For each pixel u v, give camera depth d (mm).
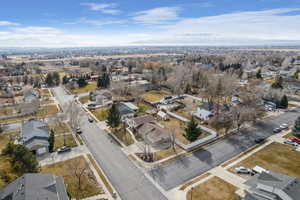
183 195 27438
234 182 29969
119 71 142875
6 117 58062
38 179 25047
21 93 87312
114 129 49875
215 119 51469
